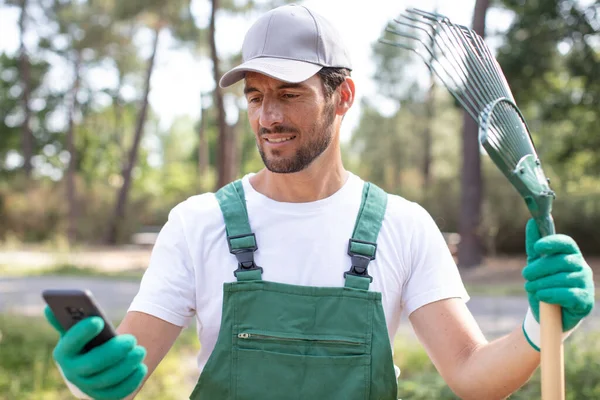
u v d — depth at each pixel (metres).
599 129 17.50
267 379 1.69
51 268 14.88
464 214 15.24
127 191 23.55
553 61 15.48
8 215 22.30
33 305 9.48
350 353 1.71
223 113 17.03
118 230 23.00
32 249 19.86
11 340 6.40
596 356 4.73
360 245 1.78
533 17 14.93
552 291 1.46
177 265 1.80
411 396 4.54
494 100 1.68
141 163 37.56
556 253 1.50
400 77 27.69
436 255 1.85
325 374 1.69
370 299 1.73
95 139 33.66
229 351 1.72
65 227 22.50
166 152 47.19
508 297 10.58
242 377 1.70
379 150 28.55
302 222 1.80
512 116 1.69
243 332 1.72
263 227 1.81
